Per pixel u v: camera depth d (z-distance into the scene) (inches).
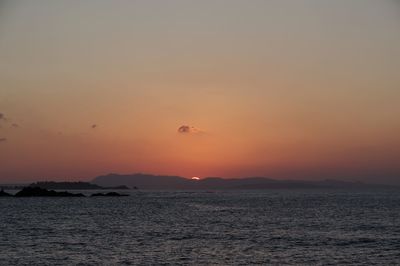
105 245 1745.8
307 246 1736.0
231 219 2999.5
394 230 2309.3
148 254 1549.0
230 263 1407.5
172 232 2199.8
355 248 1689.2
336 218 3080.7
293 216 3272.6
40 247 1695.4
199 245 1750.7
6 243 1801.2
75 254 1546.5
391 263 1418.6
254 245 1755.7
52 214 3503.9
